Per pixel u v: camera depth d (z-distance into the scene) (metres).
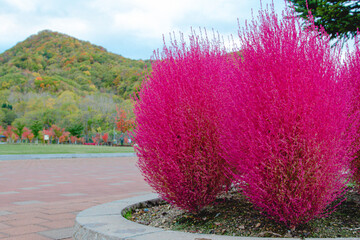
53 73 198.75
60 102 118.12
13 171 13.97
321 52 3.09
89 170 14.76
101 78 197.88
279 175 2.90
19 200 6.97
